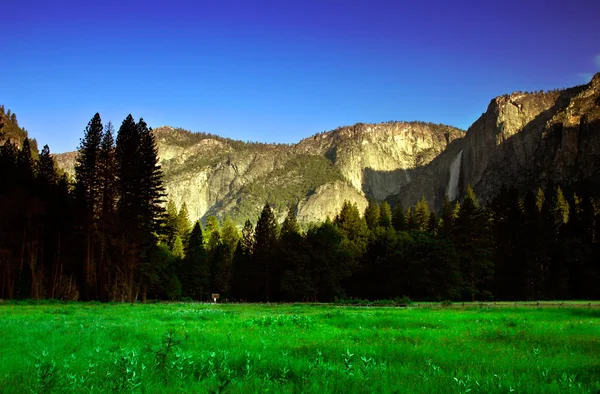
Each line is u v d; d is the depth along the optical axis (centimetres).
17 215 5509
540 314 2786
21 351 1121
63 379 794
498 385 779
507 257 7931
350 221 10900
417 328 1889
